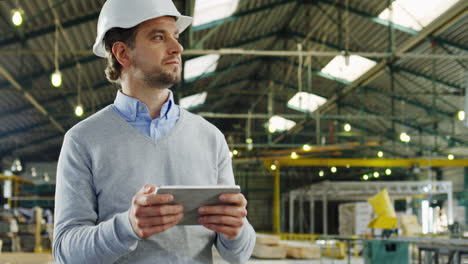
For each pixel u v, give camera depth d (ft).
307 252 45.52
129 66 4.81
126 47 4.75
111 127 4.68
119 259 4.41
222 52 35.40
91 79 49.65
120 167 4.58
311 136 82.79
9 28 35.50
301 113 73.46
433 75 47.75
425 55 36.32
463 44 43.24
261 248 45.65
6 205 52.01
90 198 4.59
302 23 51.67
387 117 49.93
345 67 55.67
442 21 39.88
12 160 78.54
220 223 4.07
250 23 48.42
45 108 56.18
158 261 4.44
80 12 35.60
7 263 25.36
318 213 95.66
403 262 24.80
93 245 4.10
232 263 4.83
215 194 3.91
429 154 65.36
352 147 61.05
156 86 4.75
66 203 4.53
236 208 4.02
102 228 4.11
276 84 68.18
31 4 33.06
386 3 41.78
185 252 4.57
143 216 3.78
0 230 37.06
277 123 73.92
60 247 4.37
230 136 74.28
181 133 4.84
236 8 42.19
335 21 45.88
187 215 4.08
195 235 4.66
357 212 51.72
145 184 4.25
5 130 63.10
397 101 60.39
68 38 38.68
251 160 72.69
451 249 20.72
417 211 51.01
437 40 43.57
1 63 41.98
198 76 56.65
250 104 78.02
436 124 59.62
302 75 61.00
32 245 39.11
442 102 56.34
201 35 46.16
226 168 5.28
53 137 69.97
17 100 52.54
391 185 54.34
